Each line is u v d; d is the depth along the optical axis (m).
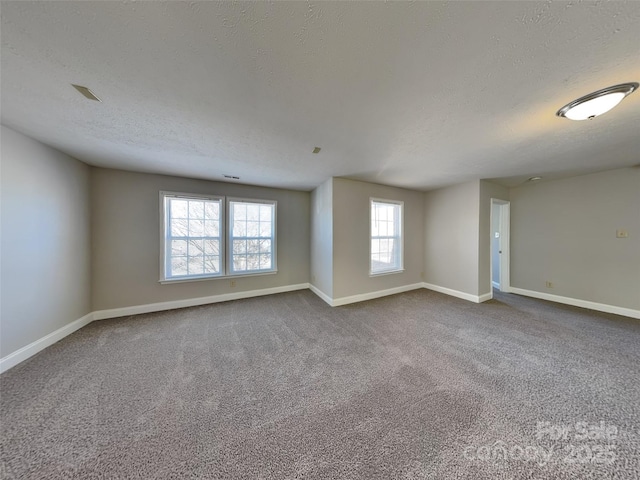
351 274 3.78
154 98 1.52
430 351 2.21
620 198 3.13
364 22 0.97
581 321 2.90
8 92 1.45
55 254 2.41
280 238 4.36
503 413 1.43
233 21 0.96
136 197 3.25
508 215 4.27
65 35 1.02
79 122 1.84
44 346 2.26
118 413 1.45
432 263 4.51
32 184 2.15
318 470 1.10
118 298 3.16
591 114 1.58
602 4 0.88
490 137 2.10
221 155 2.58
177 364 2.01
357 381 1.77
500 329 2.69
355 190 3.80
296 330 2.71
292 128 1.93
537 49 1.10
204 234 3.76
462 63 1.20
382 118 1.77
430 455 1.17
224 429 1.34
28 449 1.20
